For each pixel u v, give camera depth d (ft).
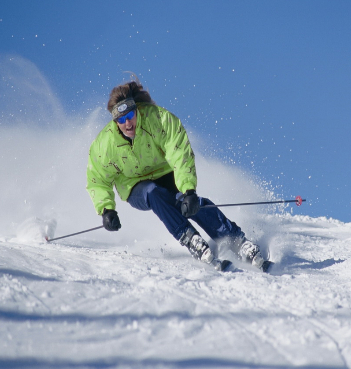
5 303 24.25
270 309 27.32
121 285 30.37
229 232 45.62
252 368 19.95
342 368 20.49
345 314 27.25
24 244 48.34
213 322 24.45
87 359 19.71
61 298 26.09
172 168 45.29
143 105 44.06
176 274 36.04
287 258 51.70
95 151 45.01
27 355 19.58
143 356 20.26
